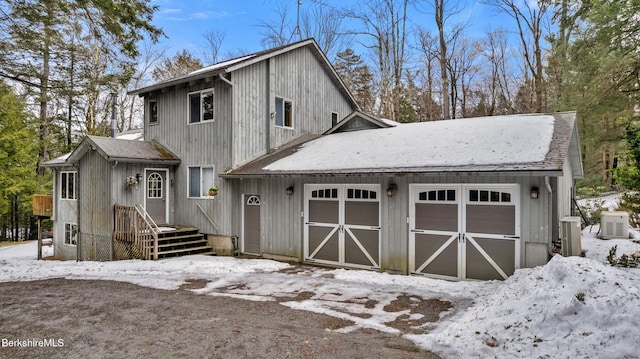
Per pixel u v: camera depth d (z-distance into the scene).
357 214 9.84
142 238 11.27
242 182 12.17
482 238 8.03
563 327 4.50
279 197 11.27
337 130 14.28
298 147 13.02
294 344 4.82
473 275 8.11
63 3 9.64
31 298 7.27
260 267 9.84
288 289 7.65
